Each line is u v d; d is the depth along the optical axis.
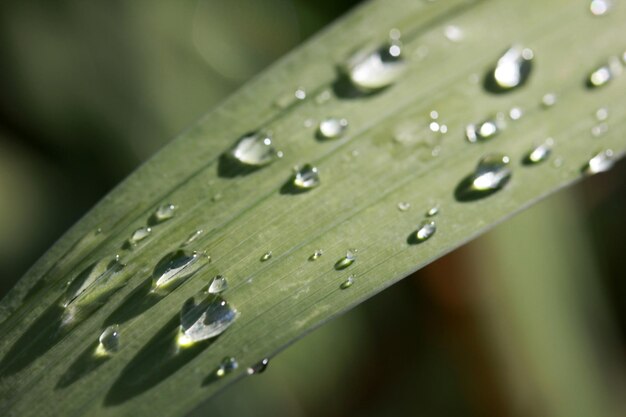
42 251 0.22
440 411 0.23
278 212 0.17
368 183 0.17
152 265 0.17
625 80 0.18
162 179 0.17
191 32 0.22
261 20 0.23
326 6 0.23
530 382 0.22
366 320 0.23
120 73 0.22
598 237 0.23
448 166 0.17
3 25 0.22
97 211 0.17
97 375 0.16
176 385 0.16
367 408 0.23
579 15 0.18
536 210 0.22
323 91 0.18
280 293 0.17
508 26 0.18
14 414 0.16
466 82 0.18
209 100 0.22
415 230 0.17
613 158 0.17
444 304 0.22
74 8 0.22
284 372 0.22
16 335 0.17
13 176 0.22
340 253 0.17
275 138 0.17
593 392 0.22
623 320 0.23
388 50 0.18
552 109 0.18
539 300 0.21
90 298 0.17
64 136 0.22
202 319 0.17
